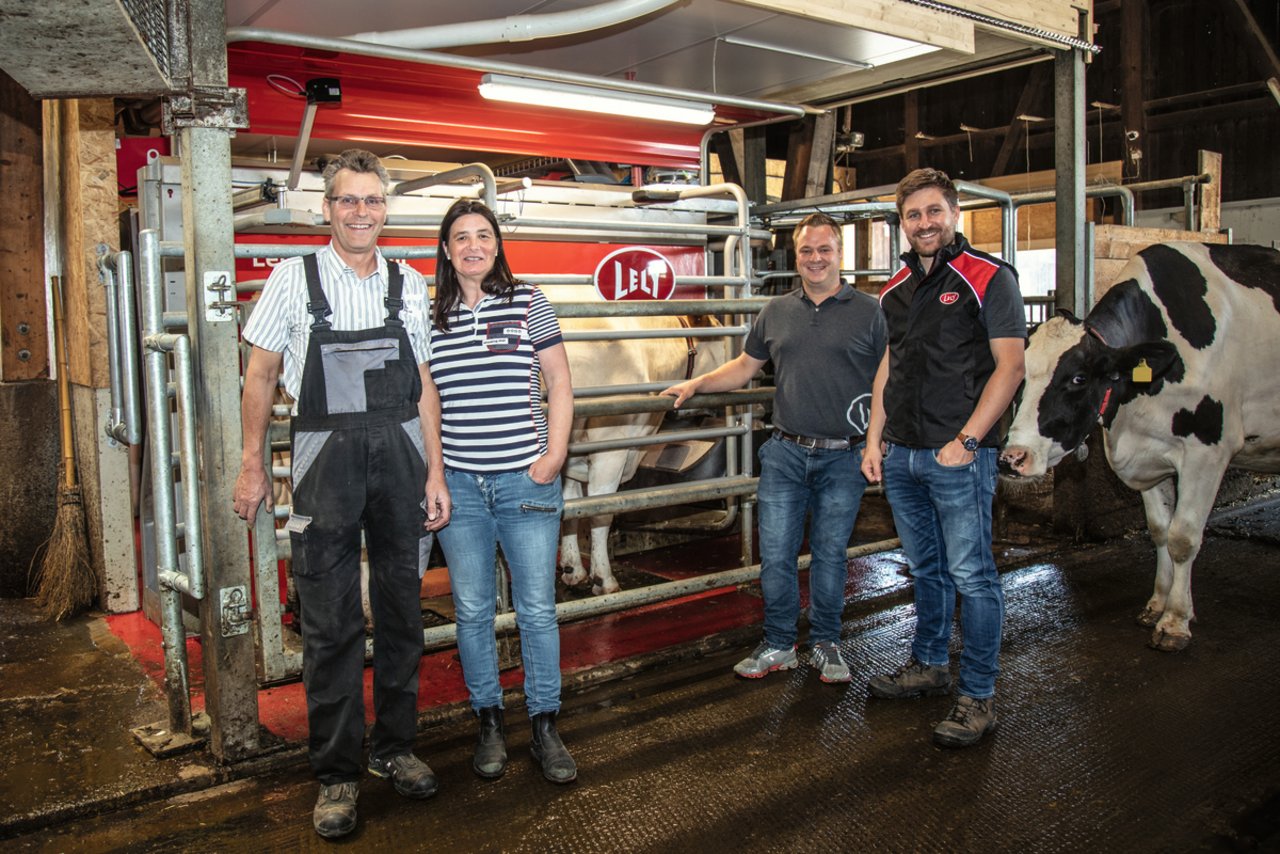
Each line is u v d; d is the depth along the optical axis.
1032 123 13.68
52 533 4.89
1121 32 12.67
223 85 2.76
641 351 4.79
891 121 15.39
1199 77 12.34
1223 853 2.44
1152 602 4.20
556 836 2.55
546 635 2.88
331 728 2.59
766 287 7.19
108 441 4.55
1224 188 12.17
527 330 2.76
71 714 3.37
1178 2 12.45
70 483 4.64
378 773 2.84
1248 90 11.83
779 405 3.54
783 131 9.22
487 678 2.89
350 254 2.54
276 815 2.69
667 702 3.46
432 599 4.80
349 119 4.53
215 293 2.79
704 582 4.03
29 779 2.84
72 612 4.59
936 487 3.13
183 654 3.08
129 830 2.61
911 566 3.43
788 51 4.82
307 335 2.51
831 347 3.38
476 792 2.80
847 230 11.23
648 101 4.31
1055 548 5.47
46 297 5.13
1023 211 12.78
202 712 3.29
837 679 3.59
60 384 4.65
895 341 3.23
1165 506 4.19
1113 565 5.15
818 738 3.14
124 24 2.21
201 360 2.79
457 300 2.77
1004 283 2.98
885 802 2.71
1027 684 3.55
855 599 4.64
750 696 3.50
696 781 2.85
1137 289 4.04
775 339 3.53
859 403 3.42
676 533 5.94
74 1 2.06
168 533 3.06
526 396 2.78
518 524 2.81
